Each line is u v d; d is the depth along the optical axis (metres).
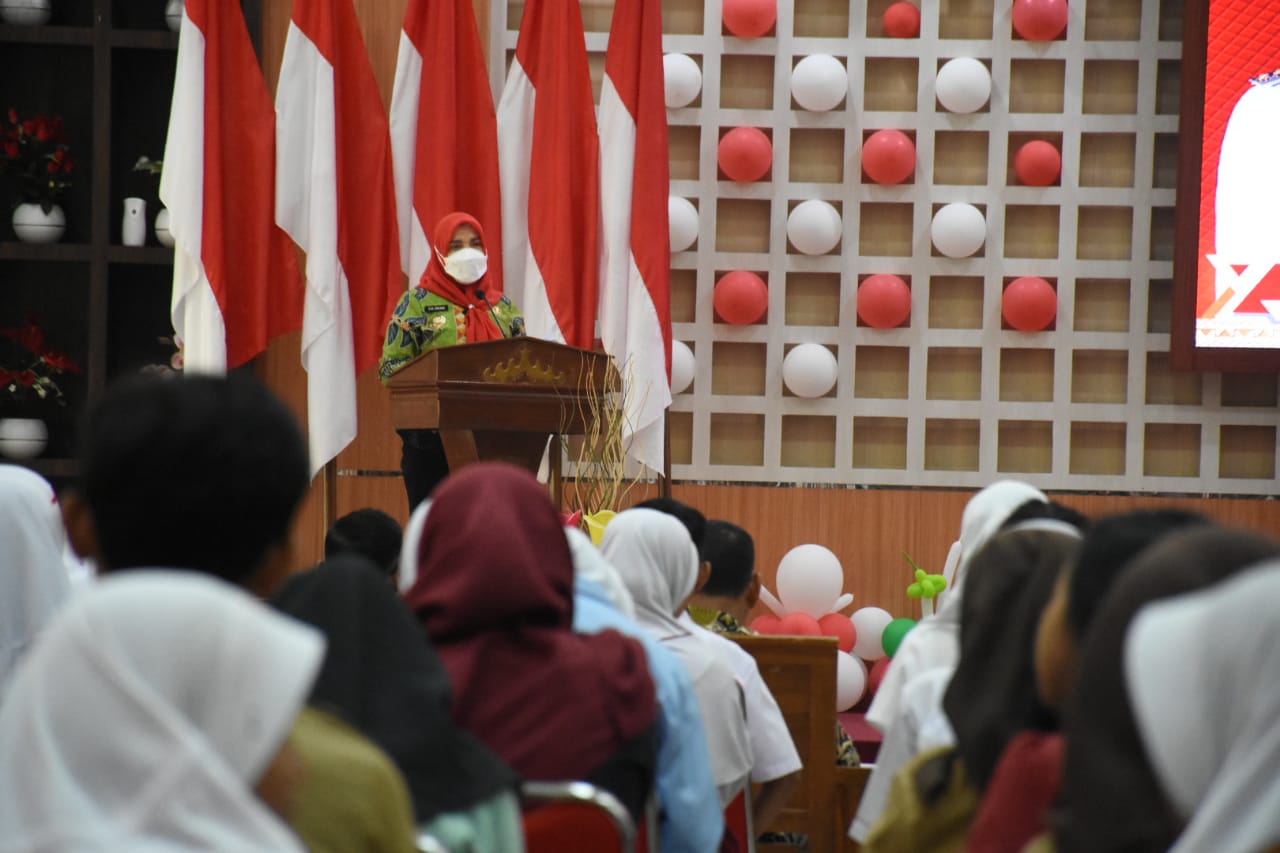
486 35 10.67
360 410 10.58
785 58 10.84
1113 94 10.94
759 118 10.86
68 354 11.02
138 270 10.99
